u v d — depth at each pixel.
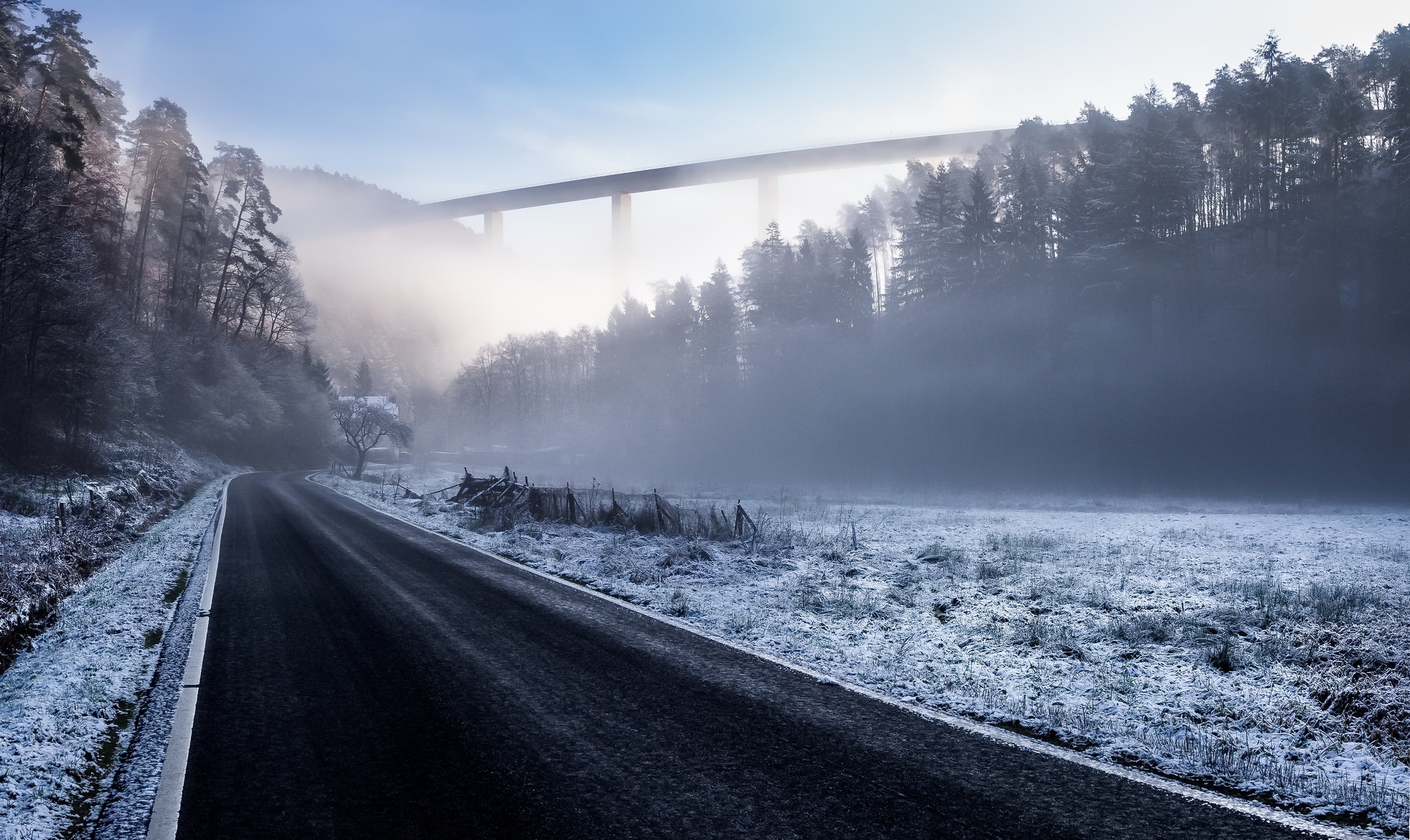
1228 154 70.56
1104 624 8.86
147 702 6.11
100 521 18.34
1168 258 61.66
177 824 3.94
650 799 4.15
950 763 4.64
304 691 6.27
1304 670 6.96
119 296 52.66
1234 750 4.95
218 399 64.50
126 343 33.53
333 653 7.54
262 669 6.99
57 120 41.44
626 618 9.14
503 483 28.00
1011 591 11.04
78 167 39.12
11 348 26.48
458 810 4.06
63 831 3.87
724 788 4.28
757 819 3.88
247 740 5.17
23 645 8.45
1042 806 4.01
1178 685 6.50
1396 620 8.64
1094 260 62.22
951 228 70.19
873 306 92.19
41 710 5.63
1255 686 6.52
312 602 10.23
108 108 65.50
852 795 4.18
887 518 26.38
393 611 9.56
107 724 5.53
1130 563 14.32
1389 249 58.12
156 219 68.00
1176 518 26.52
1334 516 28.50
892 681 6.45
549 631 8.46
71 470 25.44
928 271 71.94
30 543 13.24
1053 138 79.94
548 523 21.67
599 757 4.79
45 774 4.54
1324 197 61.62
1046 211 69.75
